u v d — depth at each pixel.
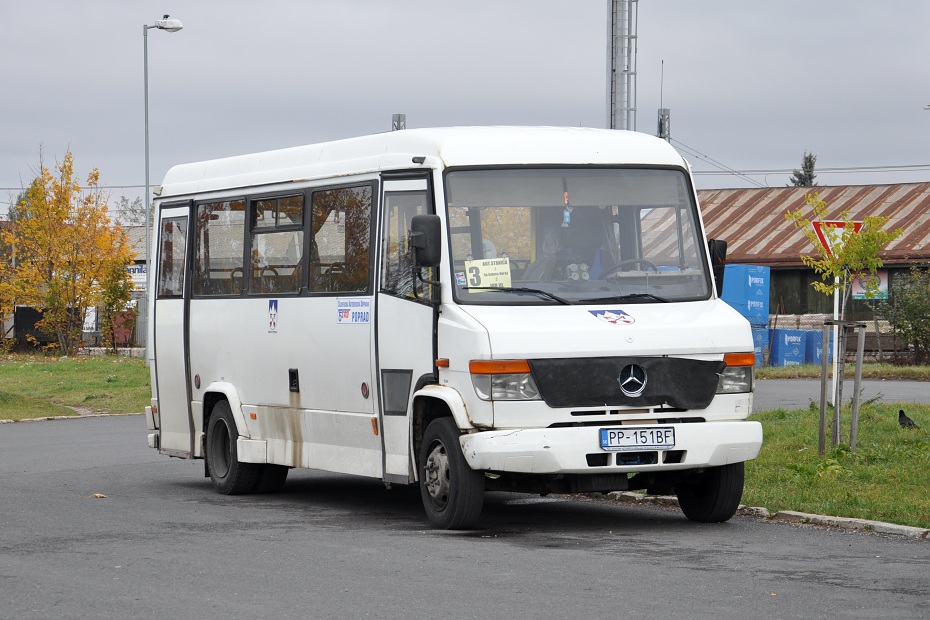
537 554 10.41
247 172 15.38
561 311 11.71
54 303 54.03
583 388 11.37
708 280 12.33
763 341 40.88
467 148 12.16
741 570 9.60
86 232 54.59
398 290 12.56
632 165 12.48
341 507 14.17
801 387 31.12
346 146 13.67
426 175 12.20
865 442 16.44
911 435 17.00
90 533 11.85
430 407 12.30
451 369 11.66
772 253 48.69
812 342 41.91
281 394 14.53
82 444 22.66
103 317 55.69
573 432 11.23
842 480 14.01
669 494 13.57
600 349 11.41
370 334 12.95
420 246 11.60
